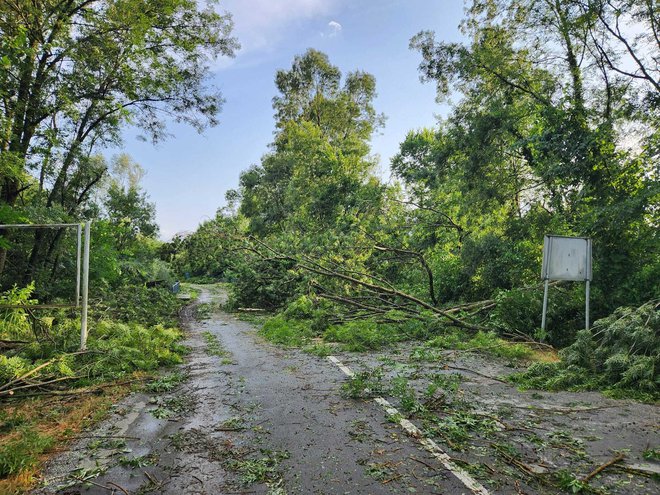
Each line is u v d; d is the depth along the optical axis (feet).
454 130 57.93
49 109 40.01
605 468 11.04
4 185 39.45
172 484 10.52
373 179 112.98
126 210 108.88
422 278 56.65
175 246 77.00
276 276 57.62
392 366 23.47
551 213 46.09
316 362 25.11
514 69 53.93
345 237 55.11
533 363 22.24
